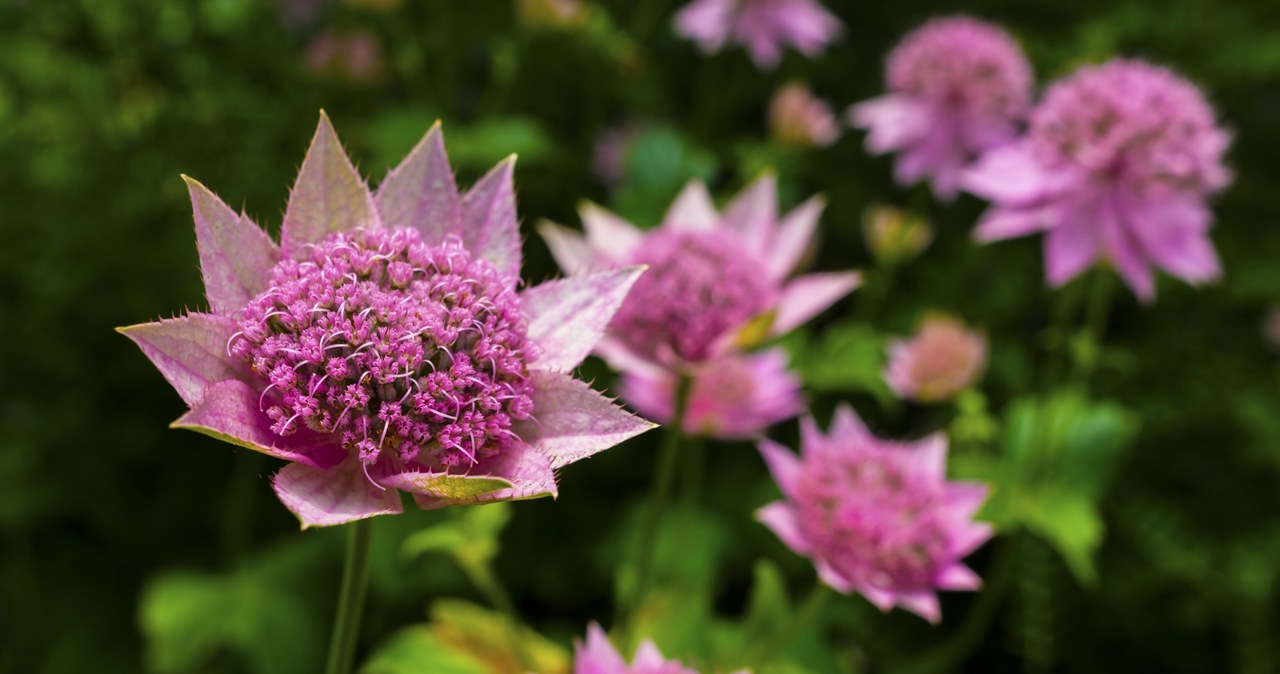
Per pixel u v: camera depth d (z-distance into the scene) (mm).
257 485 518
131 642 507
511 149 506
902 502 406
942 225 669
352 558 358
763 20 608
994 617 549
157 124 500
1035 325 680
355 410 350
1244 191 658
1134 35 680
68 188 494
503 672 429
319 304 351
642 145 565
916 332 564
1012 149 470
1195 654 551
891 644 518
